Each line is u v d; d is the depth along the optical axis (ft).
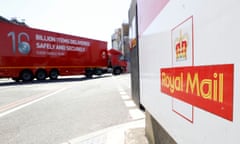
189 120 3.16
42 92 26.53
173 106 3.96
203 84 2.64
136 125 10.77
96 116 13.01
